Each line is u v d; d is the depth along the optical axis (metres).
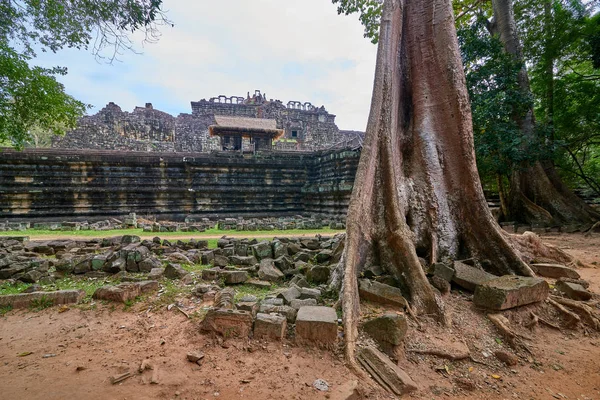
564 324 4.36
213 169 25.47
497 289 4.27
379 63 6.47
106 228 18.16
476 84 13.78
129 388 2.84
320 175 26.72
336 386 2.92
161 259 7.95
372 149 5.89
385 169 5.86
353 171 23.06
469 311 4.42
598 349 3.89
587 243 10.77
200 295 5.08
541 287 4.61
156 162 23.69
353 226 5.19
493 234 5.90
